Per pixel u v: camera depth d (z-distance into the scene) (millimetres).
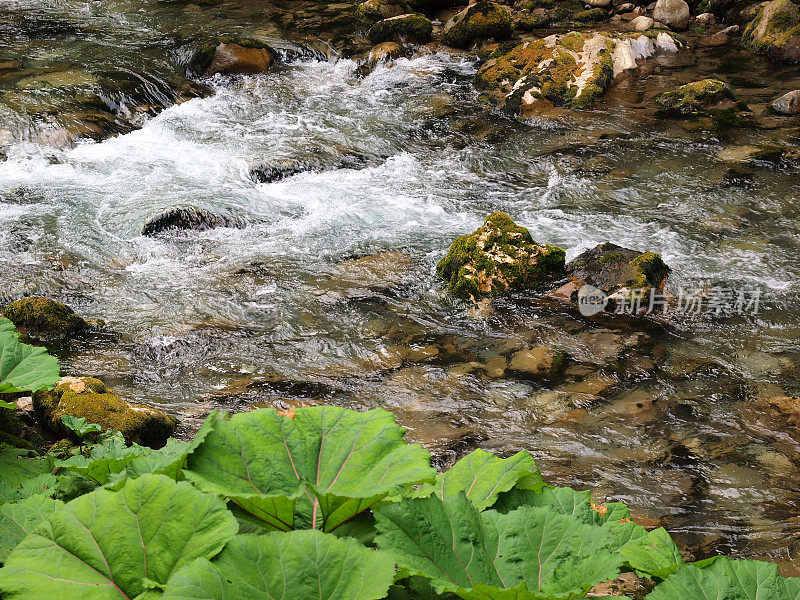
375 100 10492
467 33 12766
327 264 6562
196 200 7445
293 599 1192
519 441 4410
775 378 5012
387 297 6062
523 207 7645
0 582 1232
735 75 11367
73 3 13969
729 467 4195
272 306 5906
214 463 1450
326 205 7680
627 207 7574
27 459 2682
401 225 7285
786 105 9711
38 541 1304
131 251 6691
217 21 13336
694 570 1421
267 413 1555
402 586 1411
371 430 1546
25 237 6797
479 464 1713
